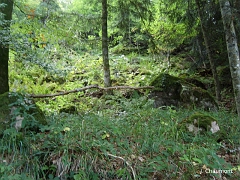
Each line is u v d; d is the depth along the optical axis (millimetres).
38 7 5926
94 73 9703
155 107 6680
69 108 6465
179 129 4422
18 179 2617
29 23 5305
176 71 10414
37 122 3547
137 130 4133
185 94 6613
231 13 4320
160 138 3875
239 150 3887
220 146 4047
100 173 3043
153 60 11422
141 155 3426
